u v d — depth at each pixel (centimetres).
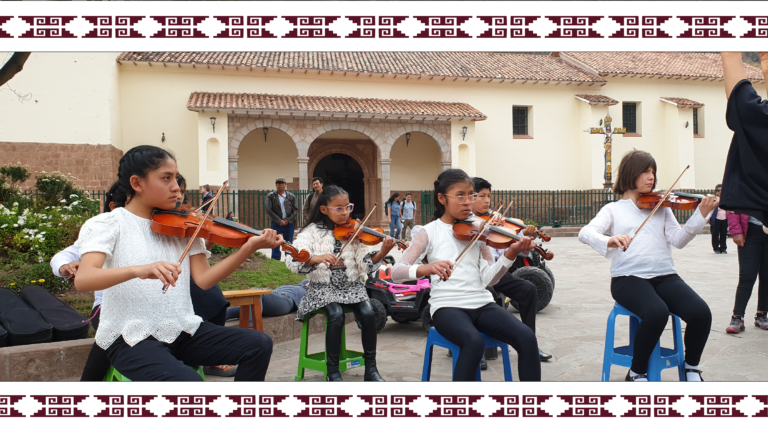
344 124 2245
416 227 357
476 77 2464
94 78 1911
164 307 244
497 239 329
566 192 2505
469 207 336
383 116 2222
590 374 428
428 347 337
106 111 1922
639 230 360
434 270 299
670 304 349
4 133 1833
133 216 249
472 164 2411
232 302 475
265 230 253
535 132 2645
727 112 244
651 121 2773
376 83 2428
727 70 246
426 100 2498
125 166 244
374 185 2550
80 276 217
